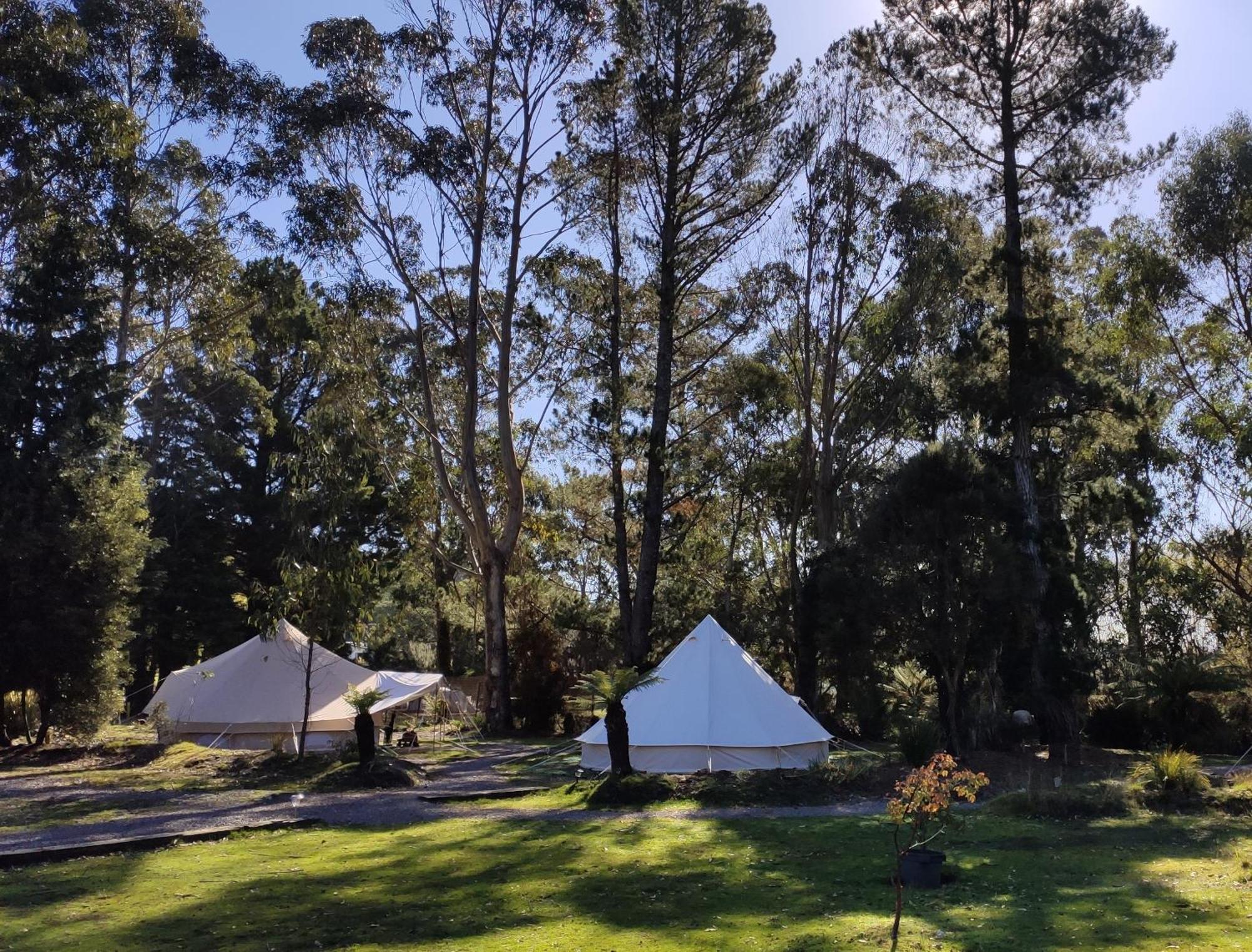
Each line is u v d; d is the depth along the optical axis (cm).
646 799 1480
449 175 2973
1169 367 3309
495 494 3747
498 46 3005
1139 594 3192
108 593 2280
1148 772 1540
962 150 2627
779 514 3691
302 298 3150
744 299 3131
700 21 2927
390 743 2588
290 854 1072
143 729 2878
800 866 1005
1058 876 948
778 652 3269
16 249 2780
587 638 3528
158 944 716
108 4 2723
